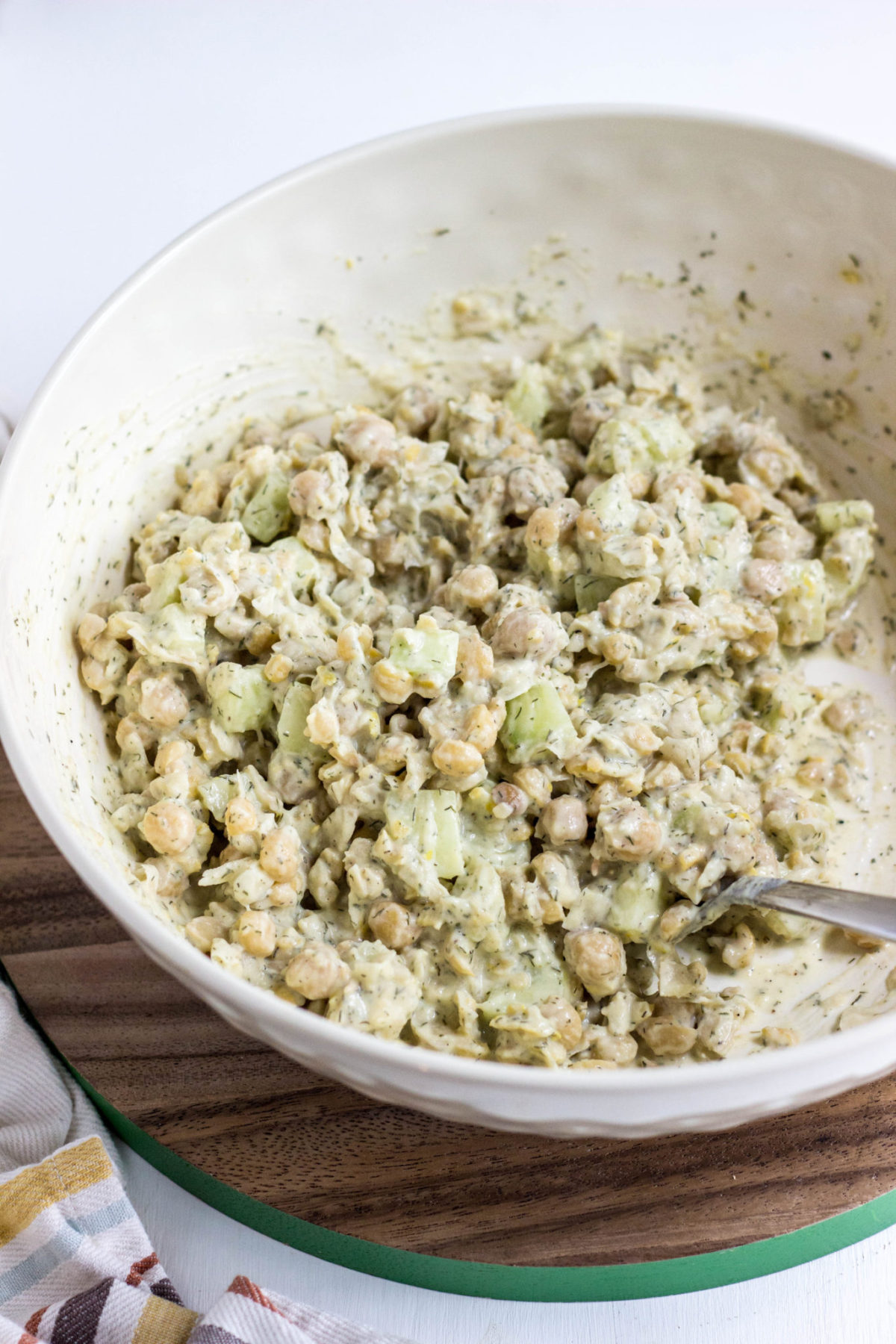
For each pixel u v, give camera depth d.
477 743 0.39
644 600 0.41
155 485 0.45
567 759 0.40
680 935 0.39
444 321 0.47
